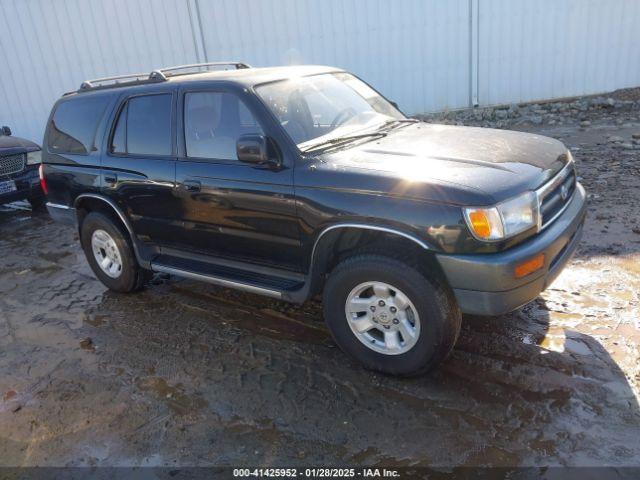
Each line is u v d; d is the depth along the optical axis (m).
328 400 3.34
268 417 3.24
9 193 7.80
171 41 11.70
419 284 3.14
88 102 4.98
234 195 3.81
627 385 3.20
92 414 3.44
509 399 3.18
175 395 3.54
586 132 9.59
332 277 3.50
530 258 3.01
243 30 11.59
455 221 2.97
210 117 4.01
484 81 11.71
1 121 12.13
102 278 5.24
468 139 3.86
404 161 3.42
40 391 3.74
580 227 3.70
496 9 11.16
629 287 4.25
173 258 4.62
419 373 3.39
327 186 3.37
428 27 11.34
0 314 5.05
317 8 11.34
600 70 11.53
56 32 11.65
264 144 3.51
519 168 3.29
